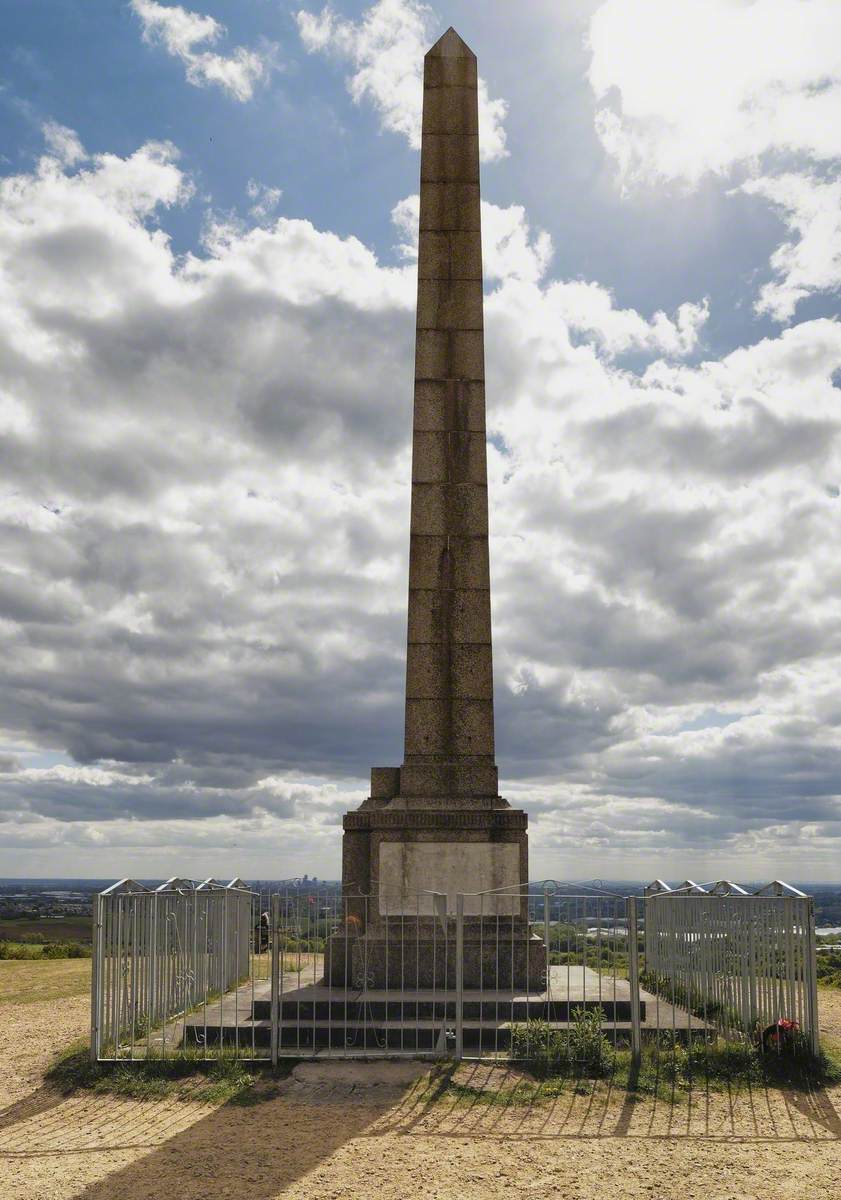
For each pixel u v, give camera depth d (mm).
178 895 16766
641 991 17625
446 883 17859
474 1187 9508
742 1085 12945
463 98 20953
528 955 17062
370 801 18906
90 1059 13789
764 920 14523
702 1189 9438
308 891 17875
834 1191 9375
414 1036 14688
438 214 20516
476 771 18641
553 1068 13430
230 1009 16531
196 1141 10945
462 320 20109
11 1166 10227
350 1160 10273
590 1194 9305
